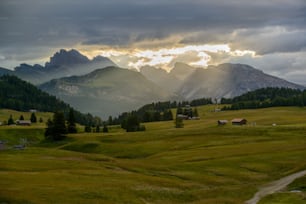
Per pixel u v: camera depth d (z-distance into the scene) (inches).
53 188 2423.7
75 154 4977.9
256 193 2997.0
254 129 7677.2
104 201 2272.4
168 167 4067.4
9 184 2450.8
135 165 4072.3
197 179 3506.4
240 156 4852.4
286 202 2487.7
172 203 2485.2
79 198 2256.4
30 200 2100.1
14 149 5457.7
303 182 3304.6
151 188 2741.1
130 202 2332.7
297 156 4714.6
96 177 3034.0
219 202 2539.4
